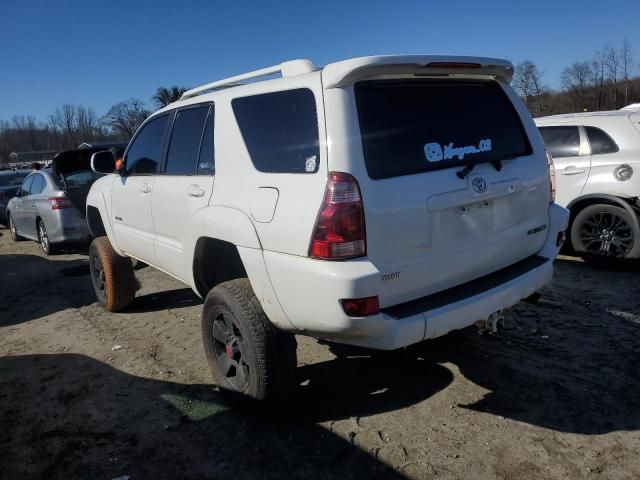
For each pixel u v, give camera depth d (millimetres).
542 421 3090
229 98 3395
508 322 4500
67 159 8953
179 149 3949
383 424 3158
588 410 3174
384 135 2758
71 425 3393
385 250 2652
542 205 3479
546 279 3350
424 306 2797
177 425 3307
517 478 2641
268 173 2977
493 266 3213
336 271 2564
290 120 2896
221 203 3283
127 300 5496
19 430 3377
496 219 3119
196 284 3732
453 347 4094
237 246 3098
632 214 5711
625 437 2900
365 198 2596
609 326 4336
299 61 2980
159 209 4078
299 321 2816
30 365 4406
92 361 4379
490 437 2971
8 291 7012
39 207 9148
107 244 5449
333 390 3582
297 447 2998
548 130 6516
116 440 3188
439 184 2816
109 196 5086
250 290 3178
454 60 2953
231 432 3186
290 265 2754
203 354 4344
